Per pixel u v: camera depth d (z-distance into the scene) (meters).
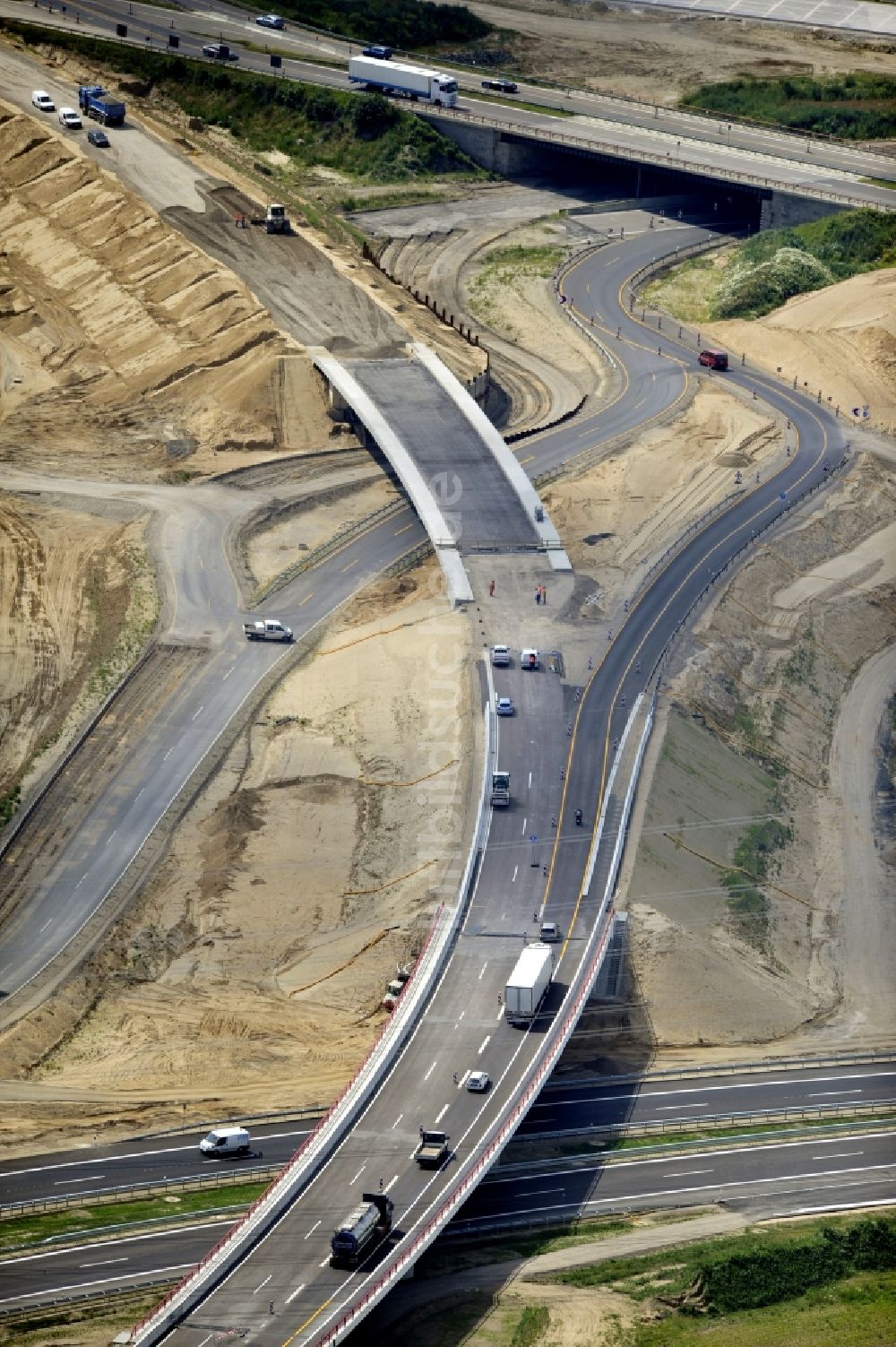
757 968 160.62
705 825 171.88
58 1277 120.31
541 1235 127.56
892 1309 122.38
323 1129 130.12
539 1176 133.88
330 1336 111.19
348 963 155.00
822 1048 154.25
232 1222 125.81
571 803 167.75
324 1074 143.75
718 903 164.50
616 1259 124.94
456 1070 137.00
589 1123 140.50
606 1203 131.25
